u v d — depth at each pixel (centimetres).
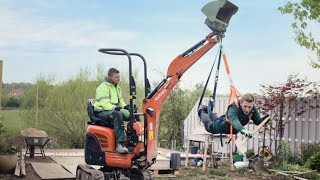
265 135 1532
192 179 1112
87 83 1794
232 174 1209
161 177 1125
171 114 2017
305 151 1375
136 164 884
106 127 895
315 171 1243
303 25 1337
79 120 1738
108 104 888
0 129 1347
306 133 1441
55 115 1750
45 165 1208
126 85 1830
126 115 912
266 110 1434
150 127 882
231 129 719
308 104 1437
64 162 1273
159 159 1327
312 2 1292
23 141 1648
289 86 1427
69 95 1752
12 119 1894
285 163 1296
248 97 697
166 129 2022
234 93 741
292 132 1480
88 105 923
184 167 1308
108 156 881
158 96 888
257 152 1511
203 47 863
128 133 895
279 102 1426
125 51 883
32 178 1046
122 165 878
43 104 1803
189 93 2116
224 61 780
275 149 1434
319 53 1366
